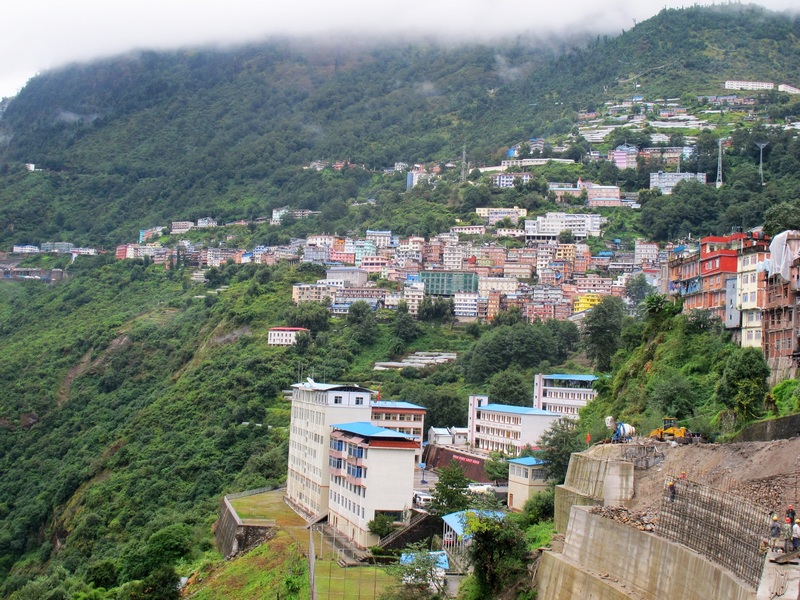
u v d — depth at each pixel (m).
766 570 55.94
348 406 158.50
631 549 71.75
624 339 179.12
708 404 125.19
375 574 115.94
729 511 68.12
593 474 91.62
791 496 70.81
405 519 132.38
